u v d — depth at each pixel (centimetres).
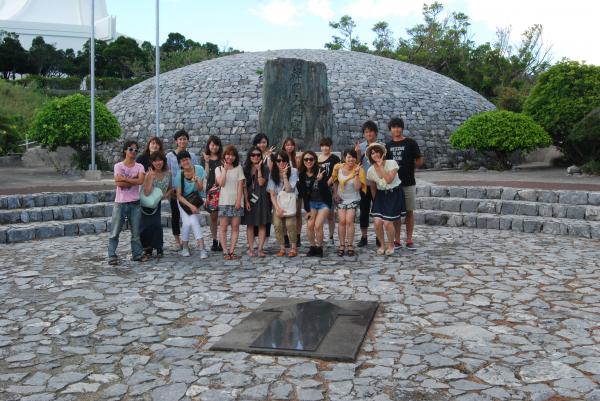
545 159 2125
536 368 376
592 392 339
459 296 552
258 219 741
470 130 1731
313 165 741
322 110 1425
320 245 752
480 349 411
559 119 1716
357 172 734
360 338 428
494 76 3416
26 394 350
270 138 1397
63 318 499
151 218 740
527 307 514
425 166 1930
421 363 387
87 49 5050
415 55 3553
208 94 1995
